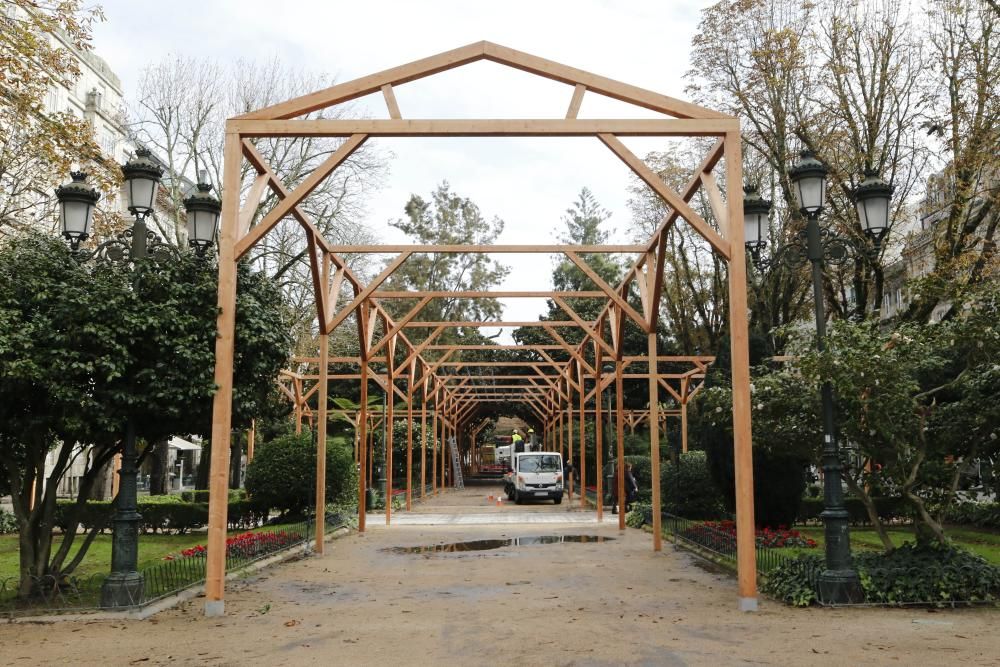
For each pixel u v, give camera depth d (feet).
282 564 39.04
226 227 27.20
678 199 27.76
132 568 26.40
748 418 26.81
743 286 27.27
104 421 25.04
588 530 58.39
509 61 27.71
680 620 24.18
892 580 26.63
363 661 19.34
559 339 68.85
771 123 68.80
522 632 22.54
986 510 51.57
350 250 44.01
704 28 70.28
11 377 24.50
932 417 29.84
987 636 21.47
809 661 18.83
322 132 27.58
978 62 55.47
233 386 28.02
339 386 124.16
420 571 36.22
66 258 27.86
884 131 63.77
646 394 129.08
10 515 56.70
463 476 176.04
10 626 23.97
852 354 27.12
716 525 44.11
